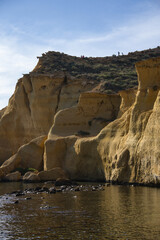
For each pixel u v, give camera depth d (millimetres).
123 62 89125
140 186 37656
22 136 73938
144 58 90312
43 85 70875
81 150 50500
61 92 69250
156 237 19000
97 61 90562
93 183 45188
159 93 37969
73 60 89812
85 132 55625
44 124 69688
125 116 46312
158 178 35688
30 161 60625
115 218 23125
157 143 36250
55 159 54531
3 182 52219
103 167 46438
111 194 33250
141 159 38312
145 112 40469
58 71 77125
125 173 40469
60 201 30578
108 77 74125
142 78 42062
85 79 70625
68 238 19391
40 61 86438
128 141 41156
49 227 21625
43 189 38969
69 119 57406
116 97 56750
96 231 20438
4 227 21938
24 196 34656
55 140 55094
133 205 27031
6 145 75562
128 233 19812
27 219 23812
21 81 79250
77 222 22516
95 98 56906
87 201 29922
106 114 56344
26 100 74375
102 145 46781
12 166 59219
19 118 74500
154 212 24328
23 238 19672
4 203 30344
